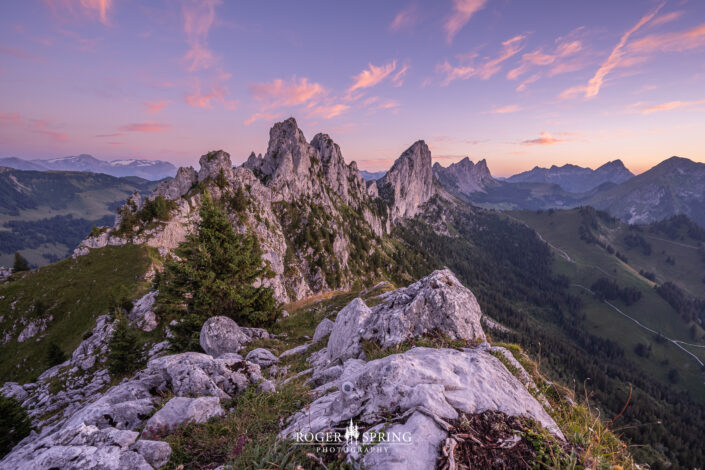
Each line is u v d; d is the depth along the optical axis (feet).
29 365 188.75
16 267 317.01
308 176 647.56
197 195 336.08
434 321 36.42
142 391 31.01
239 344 59.67
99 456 17.22
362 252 648.79
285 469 14.94
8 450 56.49
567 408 22.95
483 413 17.01
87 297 221.05
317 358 47.93
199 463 18.22
